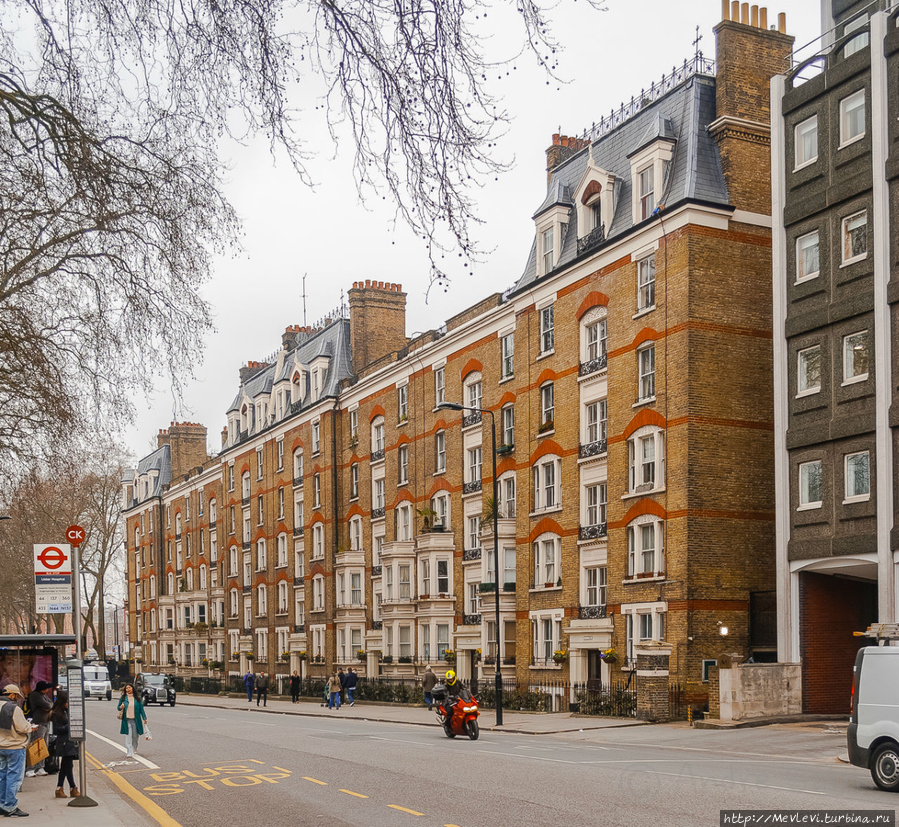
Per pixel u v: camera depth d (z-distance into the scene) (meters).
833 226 30.22
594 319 38.53
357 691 52.25
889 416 27.72
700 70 37.97
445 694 27.89
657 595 34.09
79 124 9.58
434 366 50.53
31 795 17.02
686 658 32.59
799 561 30.66
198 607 84.94
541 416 41.59
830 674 30.83
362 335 61.12
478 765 19.41
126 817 14.42
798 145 31.84
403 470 53.50
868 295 28.72
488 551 43.91
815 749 22.92
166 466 99.69
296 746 24.97
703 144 36.06
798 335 31.25
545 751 22.86
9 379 13.23
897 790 14.95
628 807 13.49
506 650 43.28
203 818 14.14
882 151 28.50
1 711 14.59
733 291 34.75
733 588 33.47
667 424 34.44
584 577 38.34
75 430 13.62
